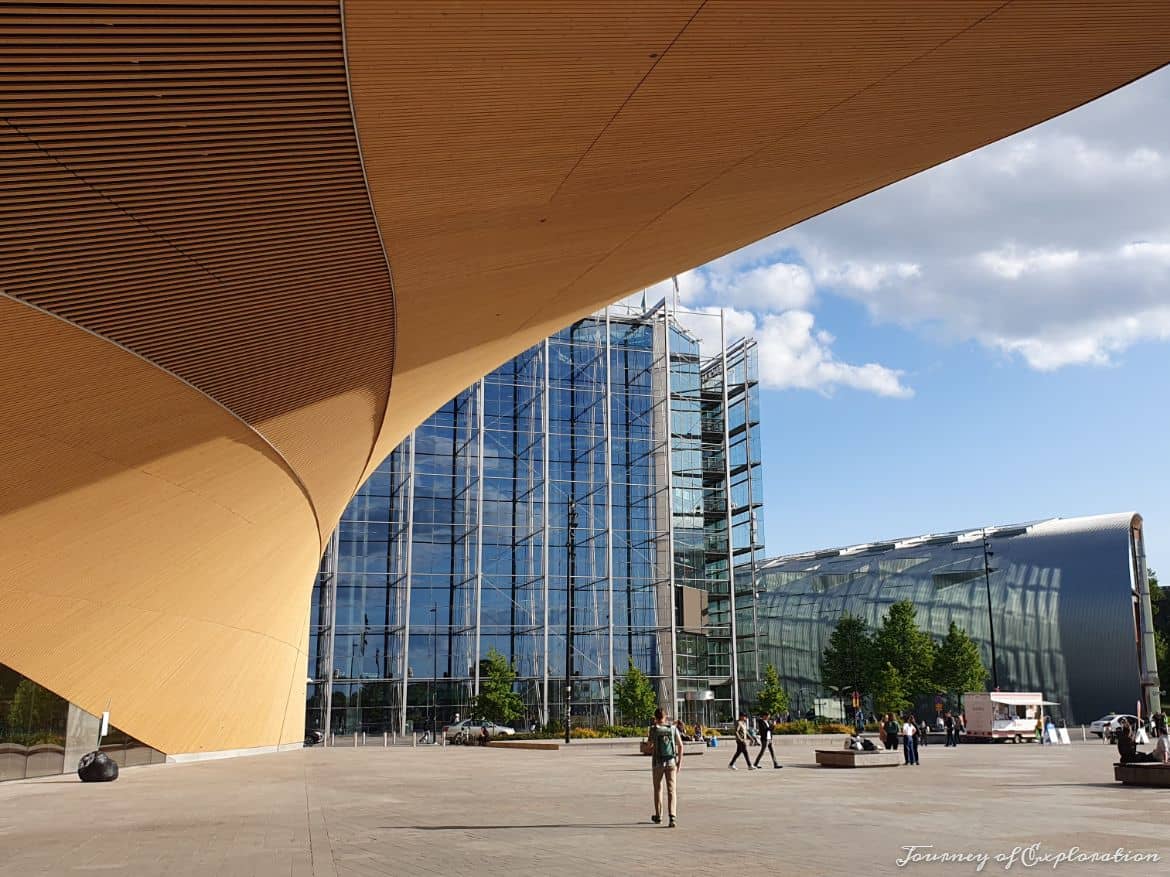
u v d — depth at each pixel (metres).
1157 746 17.94
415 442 52.50
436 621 50.94
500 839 10.16
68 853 9.40
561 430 55.25
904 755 25.92
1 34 6.53
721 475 59.50
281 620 31.59
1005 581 65.94
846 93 9.05
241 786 18.31
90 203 8.77
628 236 13.16
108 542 17.59
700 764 25.61
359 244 10.86
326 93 7.68
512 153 9.16
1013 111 10.22
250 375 14.59
